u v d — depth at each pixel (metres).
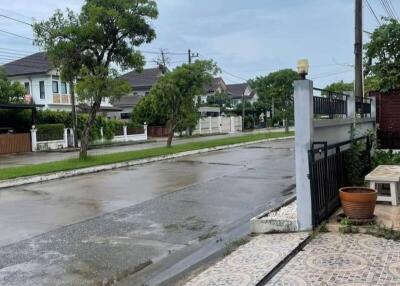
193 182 12.74
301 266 5.11
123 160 18.05
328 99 7.59
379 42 11.23
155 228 7.79
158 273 5.60
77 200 10.52
